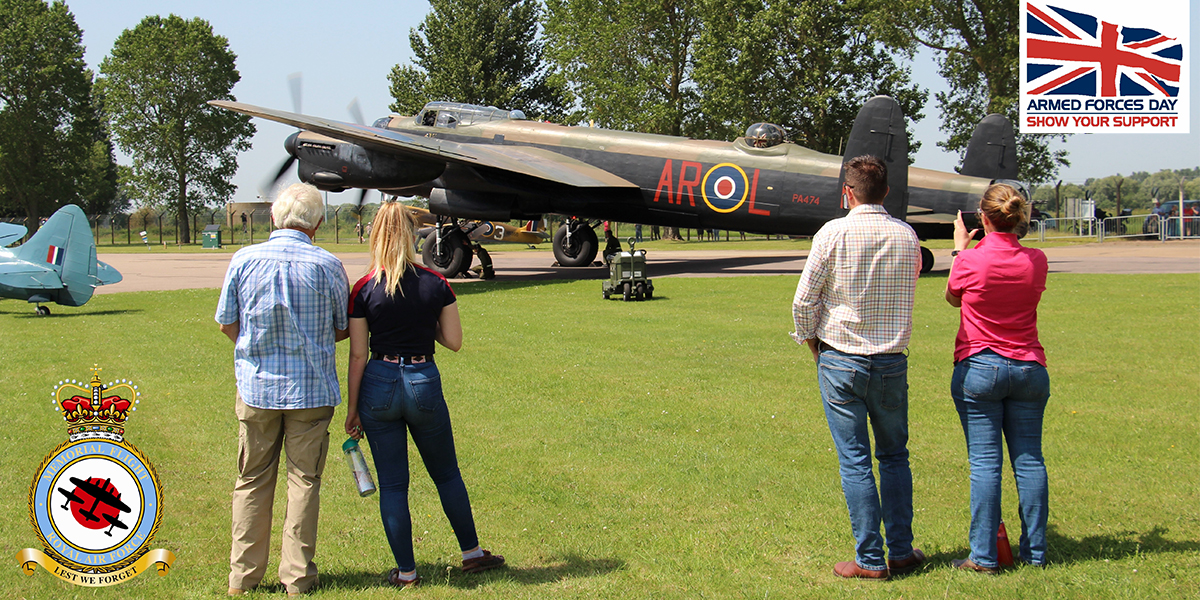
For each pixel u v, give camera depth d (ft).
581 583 12.94
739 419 23.02
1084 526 14.88
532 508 16.51
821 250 12.91
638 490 17.46
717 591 12.57
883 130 52.90
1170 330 35.58
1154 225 121.29
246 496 12.80
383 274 12.78
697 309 46.70
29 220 207.00
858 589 12.55
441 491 13.44
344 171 71.82
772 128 65.51
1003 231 13.06
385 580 13.24
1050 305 44.01
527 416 23.52
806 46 125.39
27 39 195.93
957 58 119.14
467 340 36.73
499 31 178.40
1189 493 16.44
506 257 104.78
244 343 12.39
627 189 70.85
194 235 217.36
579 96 147.84
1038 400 13.10
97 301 54.19
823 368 13.21
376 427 12.89
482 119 79.61
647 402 25.12
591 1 140.67
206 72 195.93
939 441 20.48
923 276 63.05
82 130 208.33
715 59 127.34
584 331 39.04
